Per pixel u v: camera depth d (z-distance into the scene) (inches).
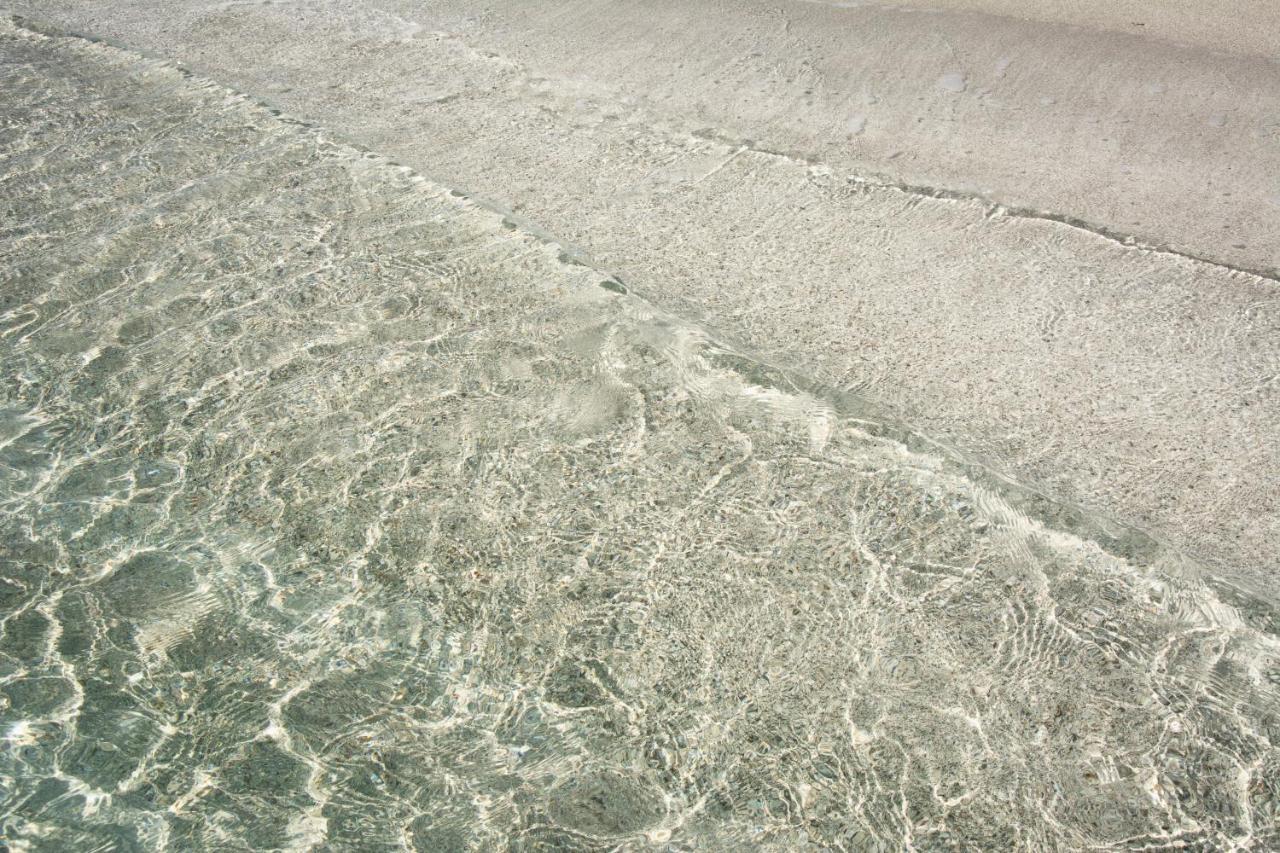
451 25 198.4
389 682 80.0
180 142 155.5
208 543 91.7
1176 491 92.6
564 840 69.7
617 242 129.8
